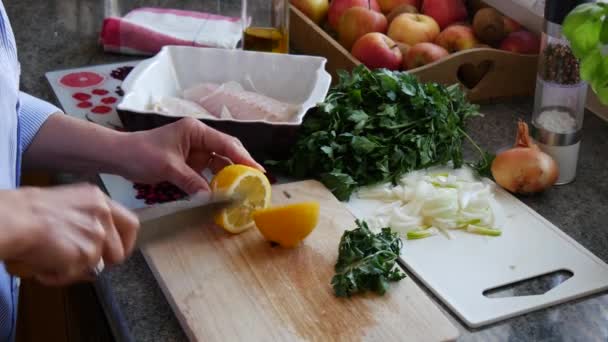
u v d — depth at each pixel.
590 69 0.90
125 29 1.56
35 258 0.74
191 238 1.02
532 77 1.43
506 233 1.06
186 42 1.55
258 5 1.45
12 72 0.97
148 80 1.28
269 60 1.34
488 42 1.46
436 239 1.05
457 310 0.92
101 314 1.19
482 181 1.18
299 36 1.57
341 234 1.03
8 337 0.94
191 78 1.37
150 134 1.06
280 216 0.97
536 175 1.12
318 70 1.29
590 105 1.40
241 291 0.93
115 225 0.80
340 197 1.13
